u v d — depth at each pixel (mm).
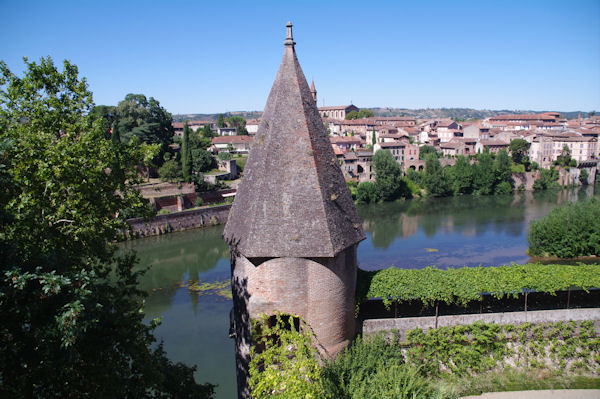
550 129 199250
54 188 20953
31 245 18203
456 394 23969
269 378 19453
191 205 98625
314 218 21641
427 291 27719
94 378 15469
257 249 21422
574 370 28766
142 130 112625
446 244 76938
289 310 22078
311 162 22109
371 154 133875
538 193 130250
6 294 13102
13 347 13133
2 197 19156
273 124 22500
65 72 23703
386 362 23219
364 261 69062
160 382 17234
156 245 79750
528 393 27125
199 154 119062
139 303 19281
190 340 42406
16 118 23062
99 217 22906
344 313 23203
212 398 20984
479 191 127688
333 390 19156
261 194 21922
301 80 23109
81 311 13469
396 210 107938
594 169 151375
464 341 27953
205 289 57281
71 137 23422
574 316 28656
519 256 68938
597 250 64062
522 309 32562
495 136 184625
